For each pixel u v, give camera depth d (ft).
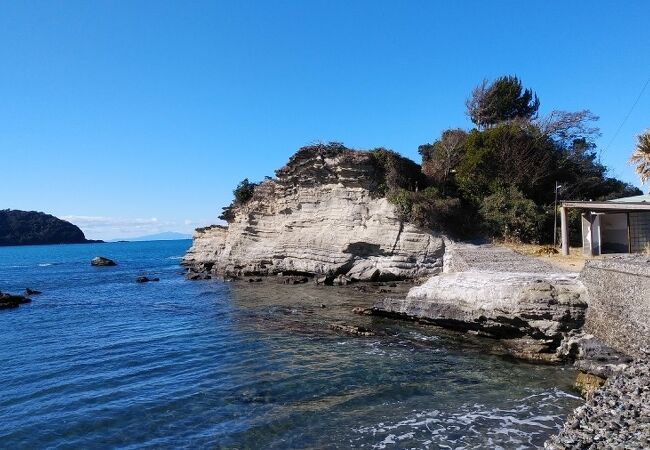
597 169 146.41
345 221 131.85
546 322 54.03
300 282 127.85
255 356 59.21
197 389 47.62
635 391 33.22
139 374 53.47
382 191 131.85
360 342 64.08
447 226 121.60
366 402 42.73
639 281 42.42
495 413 38.99
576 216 118.42
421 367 52.65
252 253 152.87
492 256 96.78
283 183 147.84
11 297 116.88
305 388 46.93
